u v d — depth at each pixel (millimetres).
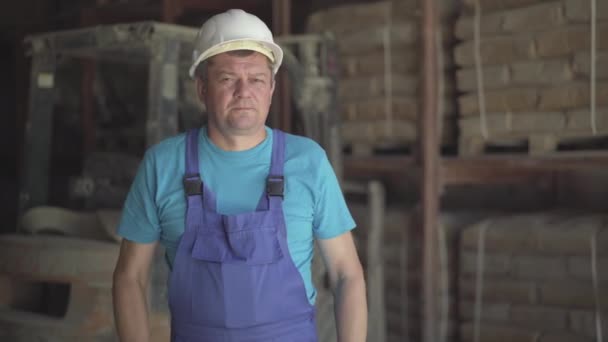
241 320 1958
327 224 2096
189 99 3932
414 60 4344
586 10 3547
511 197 5246
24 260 3002
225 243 1960
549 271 3824
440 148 4582
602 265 3639
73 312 2979
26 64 7539
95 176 3861
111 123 6055
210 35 1997
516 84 3889
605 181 4766
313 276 3508
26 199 3648
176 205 2031
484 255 4078
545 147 3834
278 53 2057
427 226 4309
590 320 3670
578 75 3637
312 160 2070
